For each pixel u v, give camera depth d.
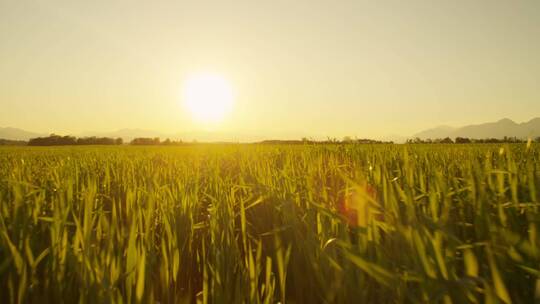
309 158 5.99
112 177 5.07
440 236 1.37
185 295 1.94
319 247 1.71
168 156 9.87
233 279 1.85
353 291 1.40
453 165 4.13
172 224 2.51
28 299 1.62
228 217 2.49
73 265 1.62
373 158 4.70
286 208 2.26
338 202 2.74
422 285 1.19
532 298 1.32
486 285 1.07
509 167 2.73
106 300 1.34
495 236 1.36
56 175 4.11
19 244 1.90
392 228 1.59
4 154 12.38
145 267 1.62
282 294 1.62
